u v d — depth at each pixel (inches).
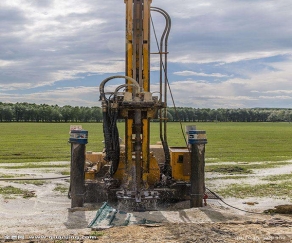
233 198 514.9
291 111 7775.6
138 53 453.4
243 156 1085.8
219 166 850.1
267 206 466.6
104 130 432.1
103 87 429.4
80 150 429.1
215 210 419.8
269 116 7672.2
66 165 873.5
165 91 485.4
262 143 1624.0
